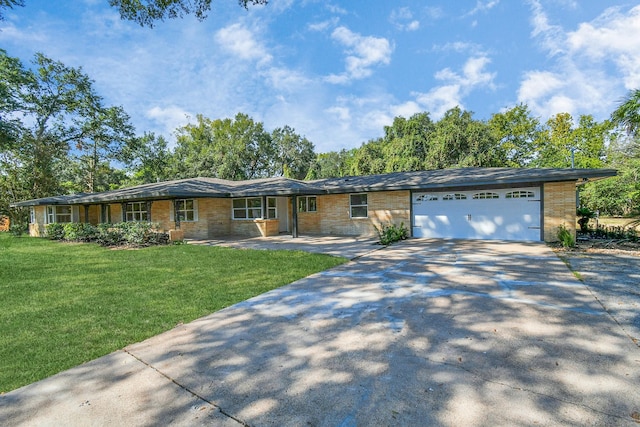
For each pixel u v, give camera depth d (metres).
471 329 3.69
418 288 5.43
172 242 12.82
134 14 7.98
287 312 4.45
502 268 6.68
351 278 6.26
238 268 7.44
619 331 3.51
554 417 2.20
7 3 8.72
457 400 2.42
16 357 3.30
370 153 30.03
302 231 16.64
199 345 3.50
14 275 7.20
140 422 2.27
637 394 2.43
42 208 19.41
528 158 30.05
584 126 28.55
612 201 17.27
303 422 2.23
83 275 7.12
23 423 2.29
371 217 14.09
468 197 11.73
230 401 2.49
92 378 2.88
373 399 2.46
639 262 6.84
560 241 9.68
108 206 20.17
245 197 15.09
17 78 19.91
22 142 21.44
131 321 4.25
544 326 3.70
